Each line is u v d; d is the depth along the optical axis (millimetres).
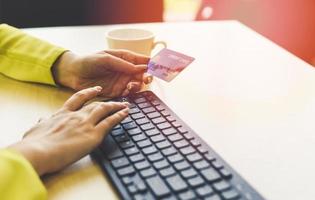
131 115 668
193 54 1006
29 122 682
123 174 518
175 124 637
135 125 637
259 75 889
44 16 1837
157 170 520
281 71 912
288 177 545
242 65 943
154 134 607
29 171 494
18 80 859
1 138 632
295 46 2137
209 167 523
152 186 490
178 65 912
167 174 509
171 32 1178
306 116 710
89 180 537
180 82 846
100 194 510
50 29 1174
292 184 532
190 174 507
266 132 656
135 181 503
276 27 2105
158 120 652
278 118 703
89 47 1040
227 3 2016
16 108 732
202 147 569
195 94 792
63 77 832
